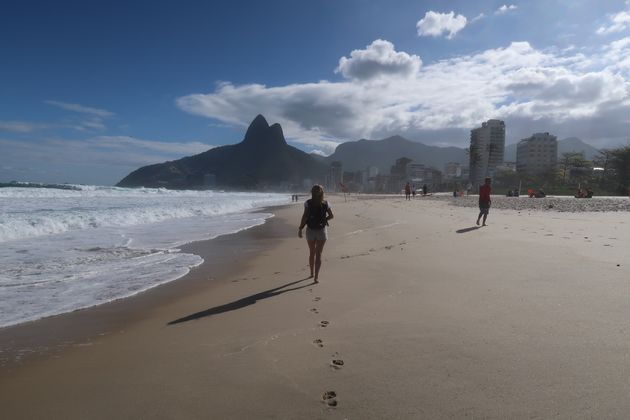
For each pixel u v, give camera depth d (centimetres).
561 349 343
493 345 359
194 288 681
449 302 507
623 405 253
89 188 6550
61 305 576
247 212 3234
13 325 489
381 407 263
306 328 436
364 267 779
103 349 403
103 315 529
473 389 281
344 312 489
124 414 269
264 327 446
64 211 2180
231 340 409
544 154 17288
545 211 2406
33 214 1888
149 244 1244
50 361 375
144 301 598
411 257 862
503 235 1180
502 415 247
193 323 479
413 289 585
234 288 668
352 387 294
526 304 479
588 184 8412
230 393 293
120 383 318
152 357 373
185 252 1095
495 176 13700
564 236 1114
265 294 610
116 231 1581
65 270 828
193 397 289
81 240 1284
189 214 2644
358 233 1454
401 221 1881
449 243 1052
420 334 397
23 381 331
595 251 834
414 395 277
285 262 933
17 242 1219
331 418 253
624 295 503
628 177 7875
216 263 930
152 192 7238
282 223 2127
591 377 291
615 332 378
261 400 280
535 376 296
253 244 1270
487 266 724
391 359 340
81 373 344
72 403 289
